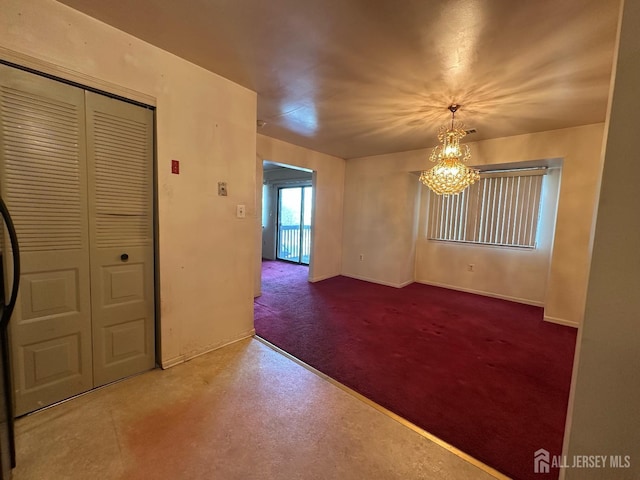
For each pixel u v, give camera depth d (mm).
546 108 2539
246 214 2459
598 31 1485
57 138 1507
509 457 1389
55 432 1441
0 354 1109
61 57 1471
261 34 1627
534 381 2043
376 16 1437
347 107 2643
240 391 1826
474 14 1396
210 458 1330
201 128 2080
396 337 2732
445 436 1511
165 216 1943
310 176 6305
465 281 4492
